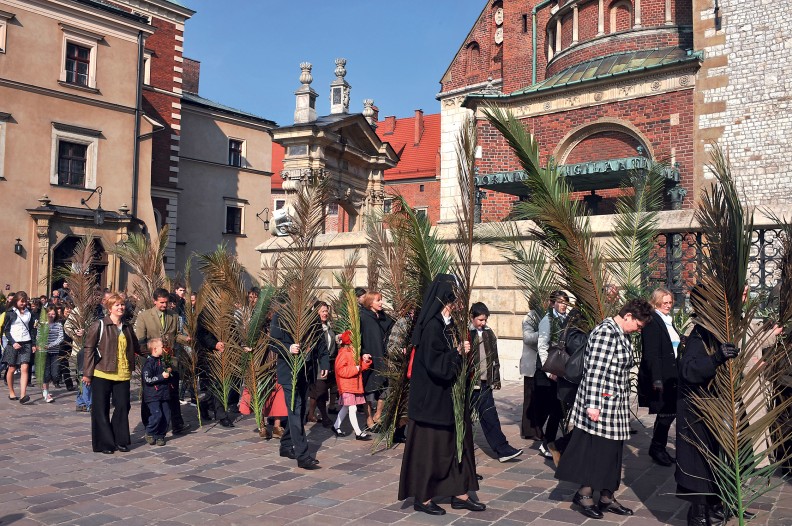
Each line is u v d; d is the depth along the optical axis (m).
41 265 24.14
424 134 58.22
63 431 9.06
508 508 5.49
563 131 20.03
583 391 5.27
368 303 9.01
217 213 37.16
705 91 17.44
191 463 7.21
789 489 5.87
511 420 9.47
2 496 5.91
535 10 26.91
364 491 6.06
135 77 28.19
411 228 7.59
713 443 4.79
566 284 7.19
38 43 25.16
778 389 5.49
